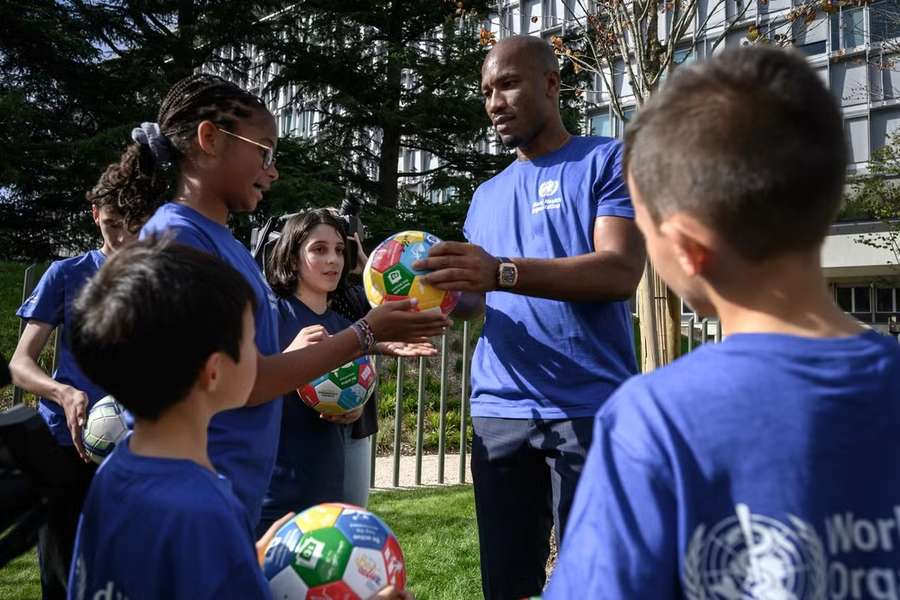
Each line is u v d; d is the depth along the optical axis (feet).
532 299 8.57
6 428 4.40
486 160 59.72
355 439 11.31
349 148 58.23
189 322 4.63
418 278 7.80
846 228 67.67
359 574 5.42
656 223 3.60
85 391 10.70
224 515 4.53
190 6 57.31
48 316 10.77
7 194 53.52
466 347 23.31
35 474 4.53
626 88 52.47
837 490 3.15
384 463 25.41
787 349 3.31
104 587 4.43
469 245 7.47
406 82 65.57
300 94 60.23
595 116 76.02
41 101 56.29
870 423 3.24
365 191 58.49
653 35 17.01
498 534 8.82
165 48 56.44
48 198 53.93
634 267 8.05
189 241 6.43
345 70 57.47
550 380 8.43
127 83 55.67
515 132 8.91
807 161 3.21
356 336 7.00
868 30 50.44
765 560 3.10
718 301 3.59
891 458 3.23
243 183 7.04
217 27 56.08
